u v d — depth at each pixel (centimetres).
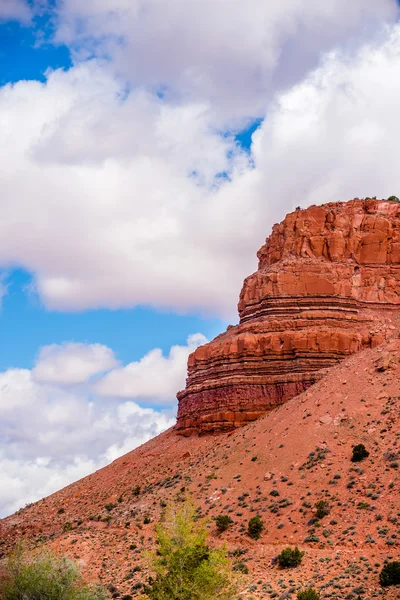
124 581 7244
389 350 10350
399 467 7975
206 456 10381
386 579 6281
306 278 11925
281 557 7100
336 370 10656
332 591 6344
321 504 7762
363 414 9131
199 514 8494
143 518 8875
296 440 9144
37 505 11625
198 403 11831
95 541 8306
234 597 5853
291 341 11369
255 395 11231
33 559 6119
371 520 7362
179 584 5544
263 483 8619
